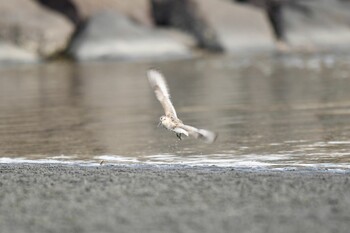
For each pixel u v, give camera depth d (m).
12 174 14.57
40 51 48.44
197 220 10.71
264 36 53.62
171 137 19.66
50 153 18.03
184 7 53.22
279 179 13.40
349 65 40.03
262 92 29.45
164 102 11.30
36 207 11.73
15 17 48.97
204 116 23.58
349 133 19.39
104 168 15.45
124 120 23.22
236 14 53.69
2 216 11.25
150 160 16.75
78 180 13.68
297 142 18.39
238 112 24.14
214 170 14.95
